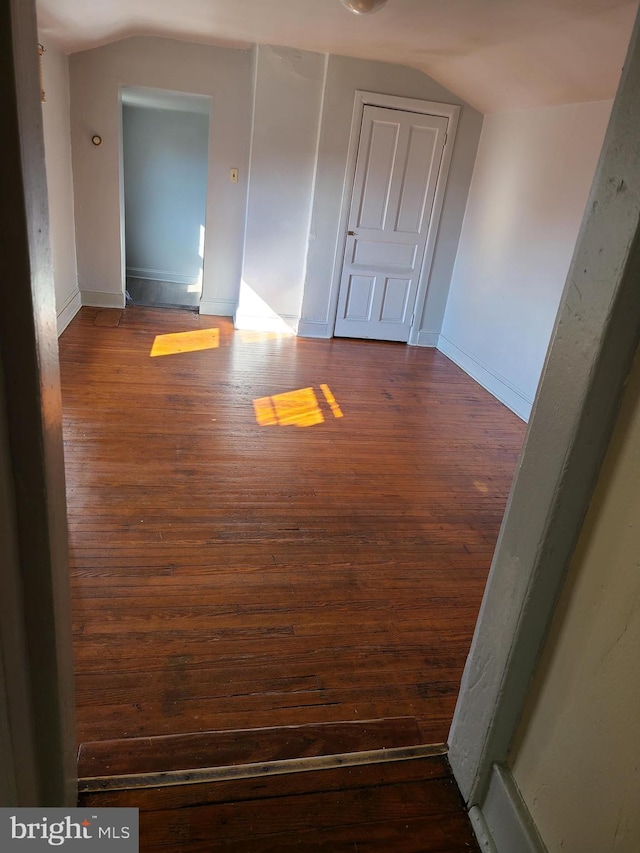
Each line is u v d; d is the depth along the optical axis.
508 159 4.61
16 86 0.73
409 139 4.99
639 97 0.90
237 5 3.62
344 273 5.39
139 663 1.81
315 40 4.29
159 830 1.30
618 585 1.01
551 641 1.21
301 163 5.02
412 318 5.67
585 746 1.08
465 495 3.05
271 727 1.61
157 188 7.34
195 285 7.64
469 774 1.40
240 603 2.11
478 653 1.37
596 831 1.04
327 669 1.86
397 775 1.48
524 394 4.23
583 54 3.16
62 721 1.15
